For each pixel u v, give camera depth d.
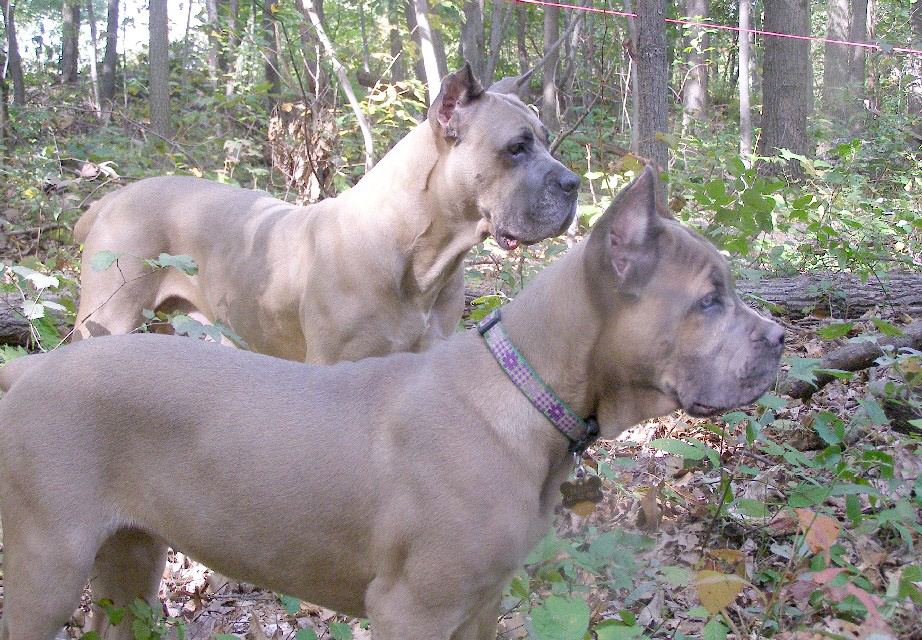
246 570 3.17
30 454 3.01
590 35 14.53
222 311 5.33
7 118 13.69
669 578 3.12
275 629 4.01
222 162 11.45
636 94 9.94
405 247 4.68
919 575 3.11
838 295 7.42
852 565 3.91
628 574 3.61
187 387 3.10
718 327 2.87
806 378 3.95
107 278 5.40
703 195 5.34
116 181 10.20
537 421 2.94
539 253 8.16
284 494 3.02
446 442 2.92
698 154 9.53
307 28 10.72
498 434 2.92
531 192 4.53
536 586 3.74
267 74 14.39
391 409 3.04
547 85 15.06
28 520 3.02
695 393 2.90
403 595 2.95
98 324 5.44
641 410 3.02
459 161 4.55
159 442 3.08
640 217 2.84
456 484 2.88
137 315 5.48
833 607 3.56
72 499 3.01
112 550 3.43
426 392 3.03
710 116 19.19
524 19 19.12
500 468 2.89
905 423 4.98
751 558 4.14
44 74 22.80
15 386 3.17
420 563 2.90
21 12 26.92
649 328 2.87
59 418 3.04
